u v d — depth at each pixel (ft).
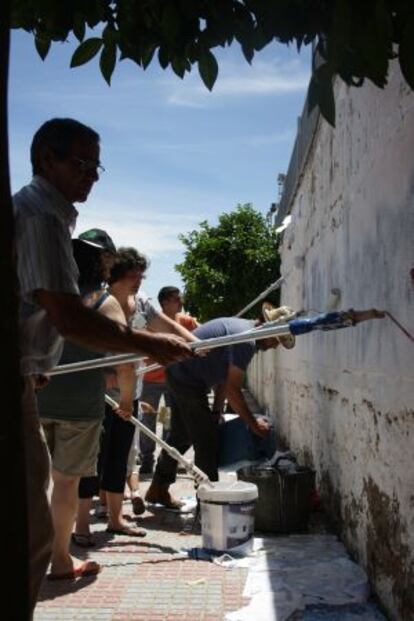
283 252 36.63
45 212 8.54
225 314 64.39
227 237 63.72
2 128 4.09
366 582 13.08
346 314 11.27
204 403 18.28
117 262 17.06
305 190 25.14
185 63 9.16
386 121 11.99
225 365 17.80
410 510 10.34
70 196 9.09
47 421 13.32
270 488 16.87
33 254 8.33
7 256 4.12
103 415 13.91
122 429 17.01
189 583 13.53
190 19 8.49
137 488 19.24
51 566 13.85
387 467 11.74
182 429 19.81
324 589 12.81
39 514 8.85
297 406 25.95
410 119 10.46
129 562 14.93
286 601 12.25
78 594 12.95
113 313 13.91
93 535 17.15
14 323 4.18
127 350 8.71
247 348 17.93
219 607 12.28
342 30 5.83
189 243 65.36
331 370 17.90
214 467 18.34
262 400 48.47
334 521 17.28
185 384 18.15
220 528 15.12
